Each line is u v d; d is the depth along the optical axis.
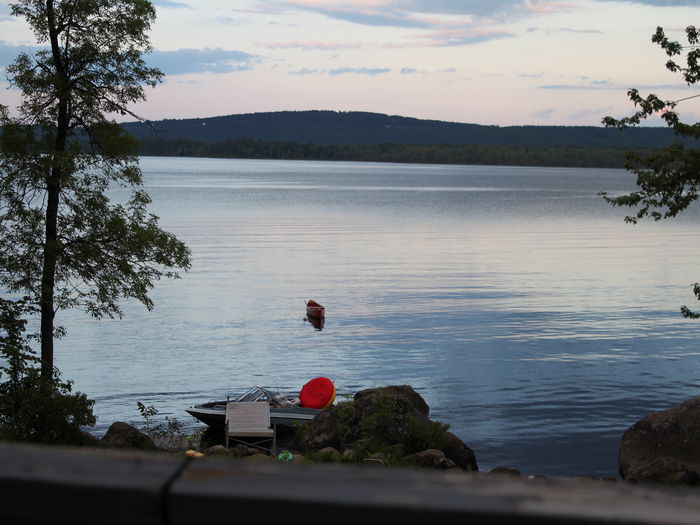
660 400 30.83
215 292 55.50
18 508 1.54
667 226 118.94
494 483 1.54
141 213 24.28
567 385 32.72
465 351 38.78
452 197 184.62
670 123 18.09
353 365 36.25
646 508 1.39
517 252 81.62
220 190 192.12
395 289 57.41
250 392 29.48
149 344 39.84
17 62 22.09
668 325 45.19
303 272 65.69
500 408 29.59
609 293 56.19
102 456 1.70
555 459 24.31
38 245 22.62
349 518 1.43
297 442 19.77
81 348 38.78
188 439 22.50
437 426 19.42
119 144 23.08
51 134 23.14
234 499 1.46
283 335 42.28
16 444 1.79
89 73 22.92
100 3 22.45
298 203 153.38
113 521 1.49
